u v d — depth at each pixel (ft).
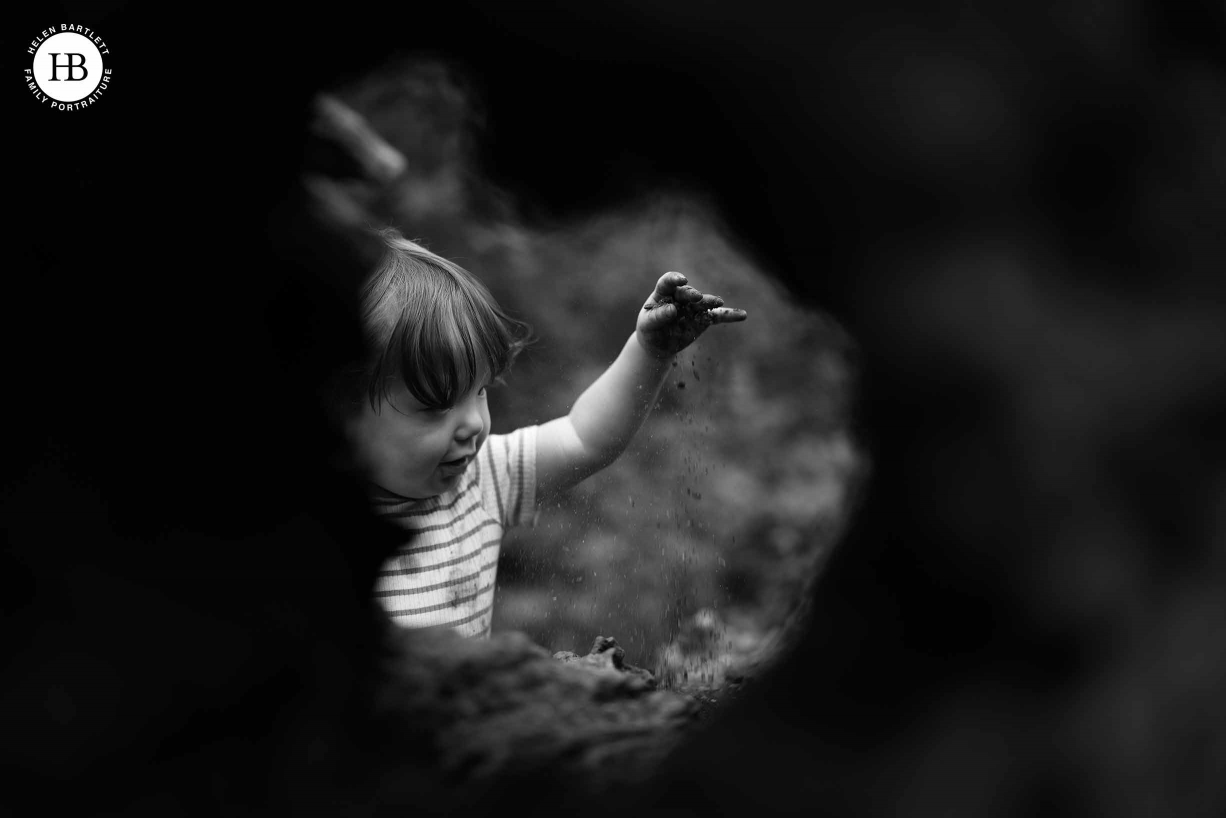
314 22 5.99
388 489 5.39
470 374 5.36
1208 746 4.37
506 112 6.66
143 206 5.21
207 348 5.19
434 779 4.68
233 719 4.75
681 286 5.41
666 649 6.32
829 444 6.52
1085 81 4.57
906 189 4.71
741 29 4.96
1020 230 4.59
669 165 6.02
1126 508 4.47
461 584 5.48
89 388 5.03
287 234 5.45
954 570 4.59
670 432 7.08
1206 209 4.55
